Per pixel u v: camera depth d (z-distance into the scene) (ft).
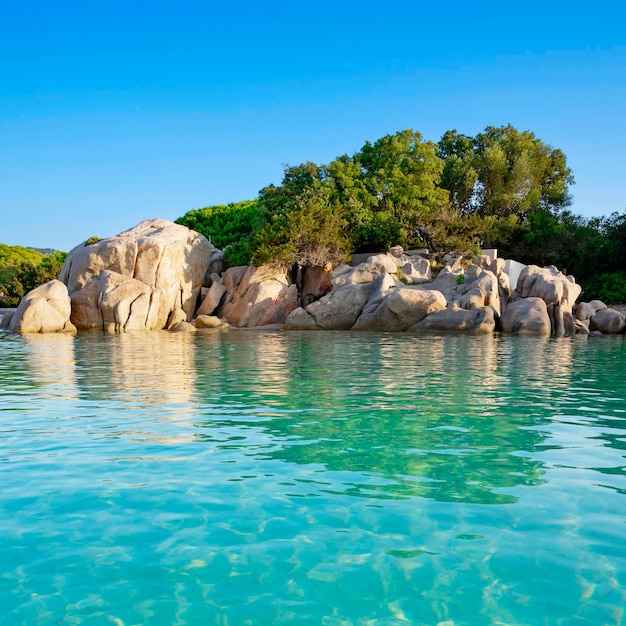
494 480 19.67
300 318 114.11
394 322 106.83
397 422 28.37
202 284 132.26
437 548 14.56
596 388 39.11
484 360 56.85
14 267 249.34
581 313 112.57
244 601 12.22
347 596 12.39
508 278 123.03
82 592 12.57
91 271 116.57
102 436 25.54
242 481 19.54
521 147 176.45
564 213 171.22
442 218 141.79
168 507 17.19
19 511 16.90
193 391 37.58
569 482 19.48
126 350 68.13
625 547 14.64
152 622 11.48
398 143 152.66
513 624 11.43
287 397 35.24
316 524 15.98
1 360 56.75
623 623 11.48
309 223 125.70
